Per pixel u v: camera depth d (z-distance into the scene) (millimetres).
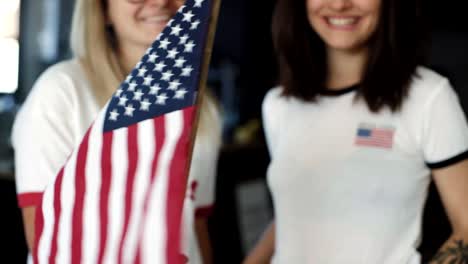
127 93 1503
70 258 1521
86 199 1512
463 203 1912
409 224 1988
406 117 1948
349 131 2010
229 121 5832
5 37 5309
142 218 1438
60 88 1767
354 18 2006
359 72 2082
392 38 1994
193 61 1441
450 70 5945
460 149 1920
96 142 1517
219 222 4559
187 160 1430
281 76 2186
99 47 1842
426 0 2059
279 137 2182
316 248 2033
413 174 1956
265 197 4910
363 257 1973
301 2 2139
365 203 1974
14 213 3666
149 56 1489
